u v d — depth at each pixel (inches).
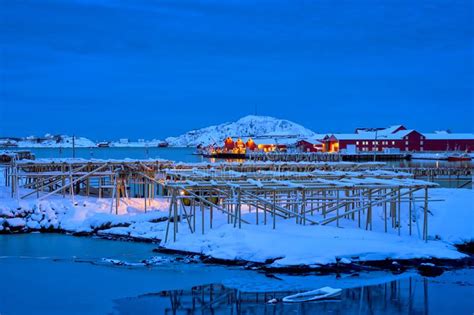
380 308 918.4
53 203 1659.7
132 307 922.1
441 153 5157.5
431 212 1499.8
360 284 1041.5
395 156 4968.0
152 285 1033.5
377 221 1473.9
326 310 911.0
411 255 1157.1
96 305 930.1
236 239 1219.9
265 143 6131.9
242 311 905.5
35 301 949.2
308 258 1119.0
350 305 933.8
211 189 1425.9
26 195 1782.7
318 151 5433.1
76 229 1529.3
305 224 1341.0
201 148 7706.7
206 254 1194.0
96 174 1819.6
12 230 1535.4
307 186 1316.4
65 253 1279.5
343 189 1334.9
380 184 1346.0
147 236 1407.5
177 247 1255.5
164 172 1812.3
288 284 1037.2
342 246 1164.5
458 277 1086.4
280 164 2162.9
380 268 1120.8
